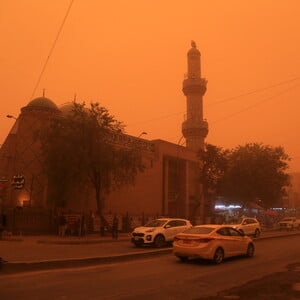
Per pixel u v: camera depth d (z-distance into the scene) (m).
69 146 32.66
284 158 55.50
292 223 52.16
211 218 53.81
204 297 9.59
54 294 9.77
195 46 75.50
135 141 47.09
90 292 10.09
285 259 17.62
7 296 9.50
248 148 55.53
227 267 15.00
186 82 72.75
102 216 34.50
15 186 33.06
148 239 23.17
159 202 49.56
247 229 31.42
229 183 52.84
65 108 45.78
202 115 71.88
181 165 55.94
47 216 35.09
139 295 9.82
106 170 34.34
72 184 34.72
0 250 20.59
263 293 9.93
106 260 16.22
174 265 15.50
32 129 40.81
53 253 19.62
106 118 34.94
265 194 54.59
